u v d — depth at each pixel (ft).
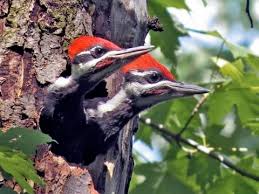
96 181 35.70
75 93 34.06
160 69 35.88
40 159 33.42
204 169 52.06
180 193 51.98
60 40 34.96
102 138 35.35
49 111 34.01
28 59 34.55
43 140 29.07
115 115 35.58
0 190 29.76
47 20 35.09
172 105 54.03
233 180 52.03
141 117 53.62
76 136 34.83
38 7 35.14
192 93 35.65
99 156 35.70
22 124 33.68
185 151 52.16
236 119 53.16
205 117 54.39
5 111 33.68
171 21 50.31
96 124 35.14
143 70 35.70
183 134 53.88
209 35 50.26
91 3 36.29
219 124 51.65
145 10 38.78
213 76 50.34
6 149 28.53
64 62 34.65
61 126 34.40
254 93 49.75
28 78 34.32
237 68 49.80
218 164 51.93
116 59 33.68
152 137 56.08
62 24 35.14
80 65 33.83
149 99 35.78
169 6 49.88
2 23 34.86
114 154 36.47
